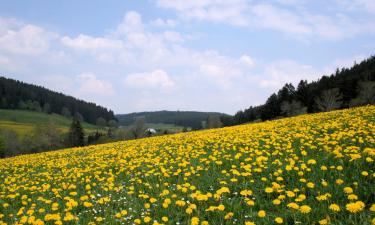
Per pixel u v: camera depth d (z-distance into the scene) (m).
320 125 18.06
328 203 7.44
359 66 107.75
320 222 6.43
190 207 8.03
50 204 10.86
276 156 12.45
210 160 13.53
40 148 91.75
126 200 10.15
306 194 8.49
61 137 100.50
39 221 7.99
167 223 8.04
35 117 163.75
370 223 6.12
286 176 9.98
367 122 16.42
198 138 21.30
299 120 23.14
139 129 90.25
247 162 12.27
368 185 8.06
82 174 14.58
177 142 21.17
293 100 81.31
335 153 10.61
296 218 7.13
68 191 12.48
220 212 8.02
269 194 8.69
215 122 90.62
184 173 12.32
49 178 14.95
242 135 18.64
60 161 21.59
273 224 7.14
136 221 7.97
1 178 17.80
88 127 167.38
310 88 91.62
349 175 9.02
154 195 10.35
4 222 9.32
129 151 20.45
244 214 7.88
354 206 6.41
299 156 12.02
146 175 12.34
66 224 8.69
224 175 11.02
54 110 185.38
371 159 9.34
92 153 23.98
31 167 20.72
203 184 10.56
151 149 19.81
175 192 10.23
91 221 8.70
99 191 11.76
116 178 13.51
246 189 9.42
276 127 20.73
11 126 135.12
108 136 95.50
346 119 19.05
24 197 11.20
